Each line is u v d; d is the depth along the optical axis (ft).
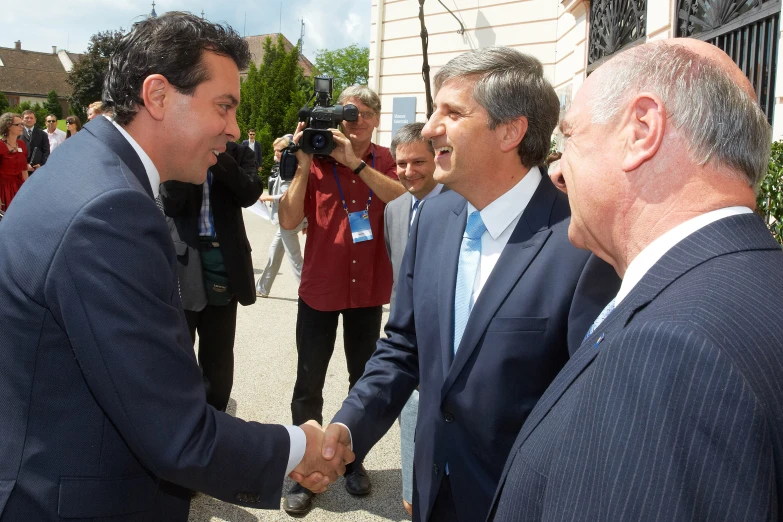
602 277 4.57
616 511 2.29
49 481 3.92
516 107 4.87
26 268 3.86
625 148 3.00
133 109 4.50
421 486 5.30
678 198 2.85
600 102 3.10
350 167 10.17
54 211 3.91
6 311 3.90
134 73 4.46
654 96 2.89
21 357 3.90
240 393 13.84
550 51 32.86
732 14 14.97
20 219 4.00
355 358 10.92
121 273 3.85
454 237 5.42
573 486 2.51
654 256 2.89
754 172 2.83
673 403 2.23
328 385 14.58
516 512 3.11
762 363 2.23
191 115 4.60
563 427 2.82
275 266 22.18
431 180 9.38
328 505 9.87
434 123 5.13
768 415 2.16
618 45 22.93
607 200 3.06
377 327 10.92
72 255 3.79
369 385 5.87
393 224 9.59
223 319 10.47
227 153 9.86
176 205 9.55
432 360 5.27
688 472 2.17
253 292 10.46
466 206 5.57
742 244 2.65
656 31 18.83
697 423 2.18
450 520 5.18
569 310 4.66
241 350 16.76
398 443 12.07
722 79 2.82
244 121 85.92
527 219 4.99
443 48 36.68
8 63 233.14
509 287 4.82
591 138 3.13
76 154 4.23
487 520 3.60
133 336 3.85
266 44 93.40
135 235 3.96
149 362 3.91
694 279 2.57
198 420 4.16
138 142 4.60
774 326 2.32
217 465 4.24
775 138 12.51
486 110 4.90
